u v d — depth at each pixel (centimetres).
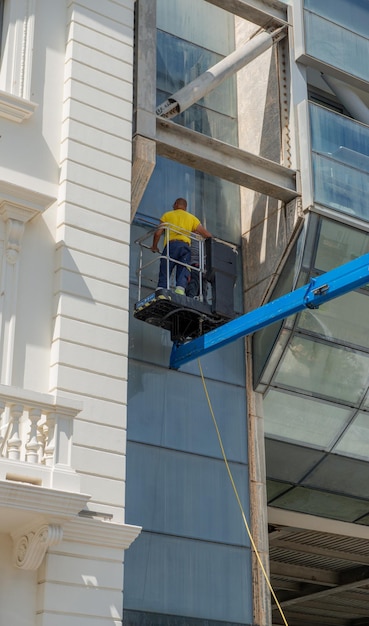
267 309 1728
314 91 2303
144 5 1886
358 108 2192
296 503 2123
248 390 1970
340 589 2842
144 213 1950
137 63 1836
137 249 1908
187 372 1894
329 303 1995
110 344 1500
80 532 1350
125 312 1537
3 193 1478
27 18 1641
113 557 1377
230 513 1839
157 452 1791
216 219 2075
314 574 2814
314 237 1977
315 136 2028
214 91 2183
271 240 2022
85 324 1487
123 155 1644
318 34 2103
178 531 1756
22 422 1346
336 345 2016
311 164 1994
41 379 1437
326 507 2156
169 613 1691
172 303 1758
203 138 1894
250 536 1828
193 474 1819
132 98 1761
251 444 1922
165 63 2117
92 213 1563
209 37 2220
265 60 2161
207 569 1766
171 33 2158
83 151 1594
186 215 1862
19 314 1455
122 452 1449
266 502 1917
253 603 1797
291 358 1983
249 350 2003
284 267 2000
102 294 1523
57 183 1567
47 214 1537
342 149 2061
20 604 1293
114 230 1577
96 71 1669
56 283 1494
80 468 1399
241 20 2250
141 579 1683
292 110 2056
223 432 1895
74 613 1313
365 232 2038
